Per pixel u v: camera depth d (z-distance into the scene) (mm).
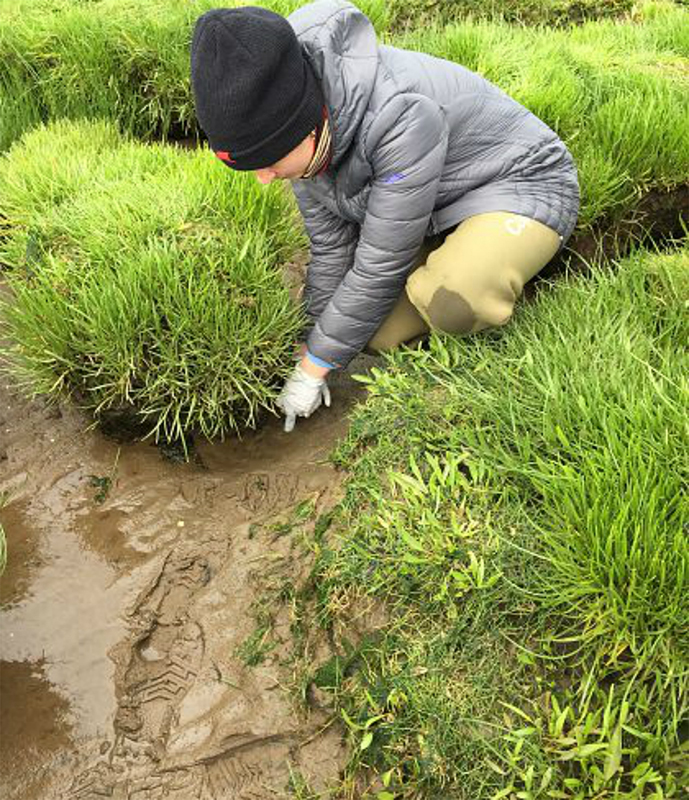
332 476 2359
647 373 2059
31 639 2123
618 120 3232
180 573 2246
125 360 2379
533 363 2201
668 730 1590
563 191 2436
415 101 2055
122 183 2840
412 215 2166
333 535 2164
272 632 2076
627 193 3131
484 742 1693
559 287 2570
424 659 1836
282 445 2564
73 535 2355
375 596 1979
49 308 2467
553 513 1858
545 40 3943
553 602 1748
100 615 2170
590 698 1664
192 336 2396
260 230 2768
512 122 2359
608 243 3160
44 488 2486
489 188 2359
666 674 1665
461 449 2104
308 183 2312
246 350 2424
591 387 2033
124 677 2051
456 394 2193
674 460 1814
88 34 3898
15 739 1939
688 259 2607
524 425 2064
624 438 1871
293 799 1821
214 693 1996
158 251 2443
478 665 1796
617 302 2430
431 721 1759
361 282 2279
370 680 1878
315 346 2402
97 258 2531
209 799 1837
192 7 4141
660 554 1686
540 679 1736
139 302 2379
